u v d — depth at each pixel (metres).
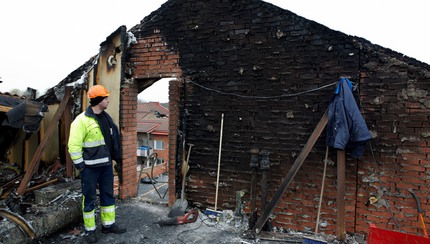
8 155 5.39
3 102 4.74
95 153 3.60
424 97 3.42
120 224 4.18
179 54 4.68
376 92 3.62
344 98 3.52
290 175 3.76
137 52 4.96
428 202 3.45
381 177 3.66
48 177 4.97
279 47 4.06
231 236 3.85
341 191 3.69
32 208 3.80
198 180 4.69
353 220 3.82
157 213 4.60
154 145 19.39
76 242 3.65
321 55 3.84
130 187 5.23
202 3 4.48
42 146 4.20
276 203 3.83
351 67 3.71
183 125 4.70
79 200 4.25
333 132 3.55
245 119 4.32
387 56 3.54
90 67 5.23
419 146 3.47
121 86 4.96
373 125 3.66
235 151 4.41
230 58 4.36
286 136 4.09
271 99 4.15
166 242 3.67
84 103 5.24
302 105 3.98
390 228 3.64
